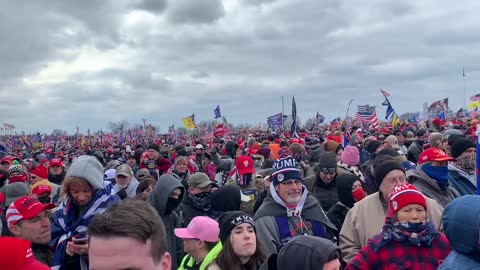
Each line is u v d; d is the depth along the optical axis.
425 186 2.24
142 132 23.92
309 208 2.06
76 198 1.73
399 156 3.21
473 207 1.17
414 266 1.42
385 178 1.92
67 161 8.37
